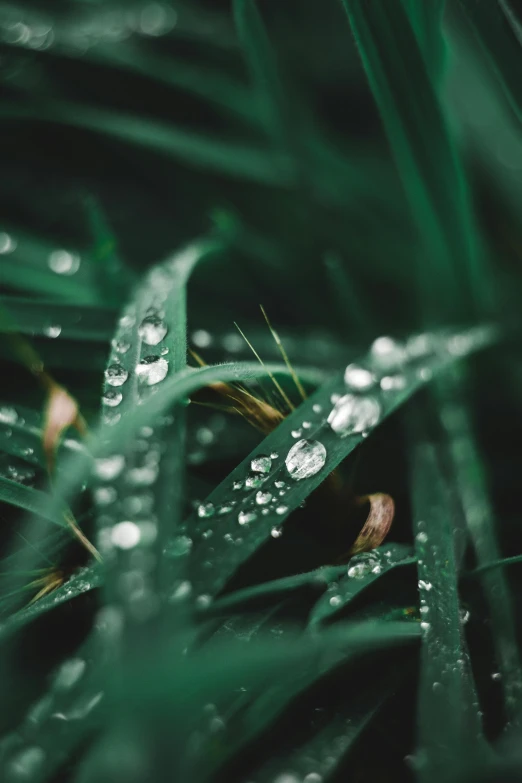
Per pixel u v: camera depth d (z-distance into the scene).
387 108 0.13
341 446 0.11
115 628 0.10
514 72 0.12
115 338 0.11
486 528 0.12
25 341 0.13
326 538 0.12
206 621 0.11
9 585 0.11
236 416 0.13
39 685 0.11
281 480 0.11
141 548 0.10
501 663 0.11
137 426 0.10
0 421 0.12
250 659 0.10
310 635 0.10
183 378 0.11
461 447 0.13
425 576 0.11
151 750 0.09
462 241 0.13
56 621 0.11
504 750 0.10
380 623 0.11
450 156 0.13
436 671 0.10
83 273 0.14
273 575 0.12
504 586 0.11
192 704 0.10
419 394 0.13
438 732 0.10
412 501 0.12
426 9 0.12
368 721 0.11
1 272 0.14
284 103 0.14
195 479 0.12
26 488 0.11
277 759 0.10
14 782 0.10
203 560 0.10
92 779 0.09
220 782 0.10
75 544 0.11
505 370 0.14
